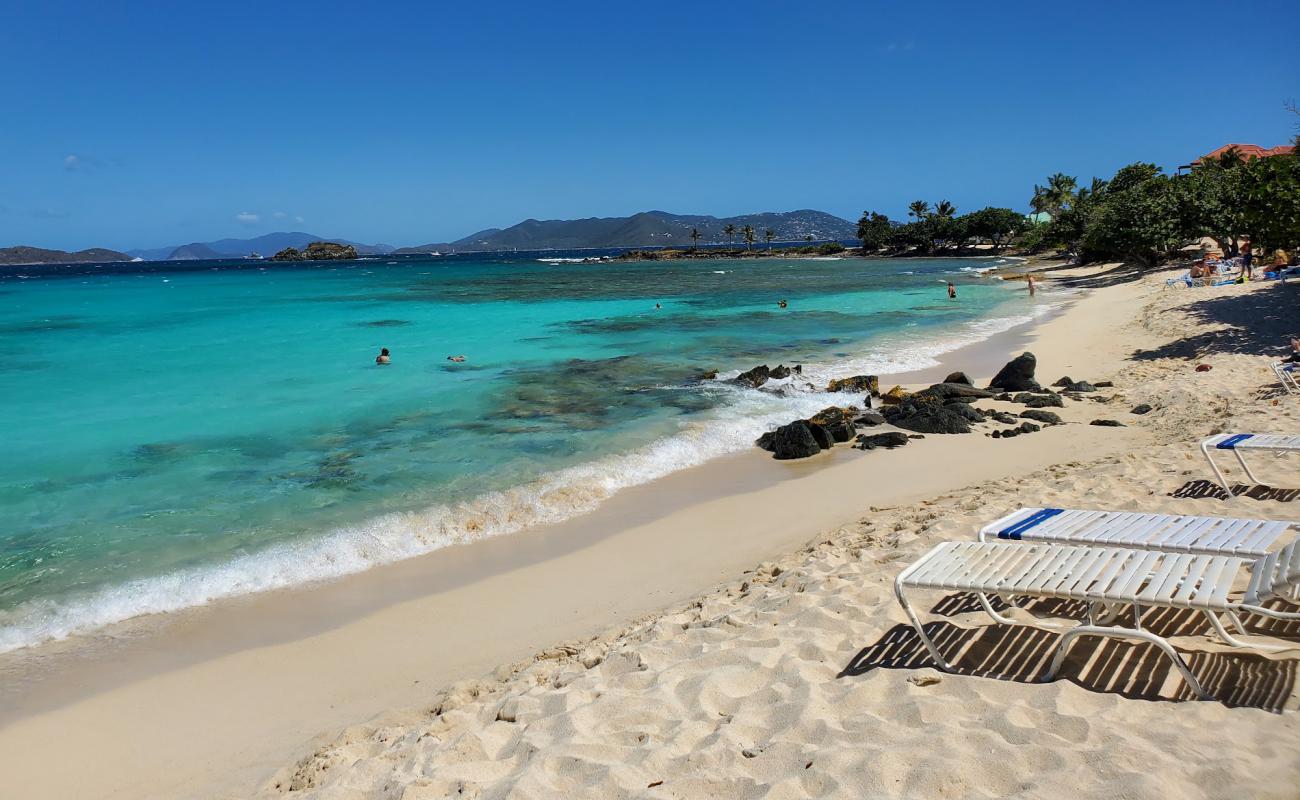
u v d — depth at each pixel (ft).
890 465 37.24
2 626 22.86
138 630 22.71
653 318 106.63
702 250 547.90
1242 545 14.74
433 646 21.22
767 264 346.95
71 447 40.75
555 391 55.62
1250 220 66.74
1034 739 11.10
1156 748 10.34
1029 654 13.98
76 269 548.72
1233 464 25.86
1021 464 35.32
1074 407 47.16
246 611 23.79
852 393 54.34
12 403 51.39
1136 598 12.34
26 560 27.14
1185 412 39.60
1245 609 11.79
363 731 16.63
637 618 21.43
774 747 11.87
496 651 20.63
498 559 27.43
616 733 13.25
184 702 18.97
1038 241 297.33
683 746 12.53
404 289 189.06
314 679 19.80
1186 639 13.67
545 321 104.12
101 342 83.41
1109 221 160.97
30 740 17.60
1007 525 17.15
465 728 15.08
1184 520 16.56
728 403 51.67
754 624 17.53
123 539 28.99
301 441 42.06
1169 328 71.46
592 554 27.53
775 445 40.32
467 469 37.17
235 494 33.73
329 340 84.64
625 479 36.19
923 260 331.57
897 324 94.84
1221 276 106.22
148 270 470.39
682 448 41.01
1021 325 90.27
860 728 12.14
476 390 55.88
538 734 13.66
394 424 45.83
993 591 13.21
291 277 285.84
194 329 96.58
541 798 11.50
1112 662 13.23
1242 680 12.03
